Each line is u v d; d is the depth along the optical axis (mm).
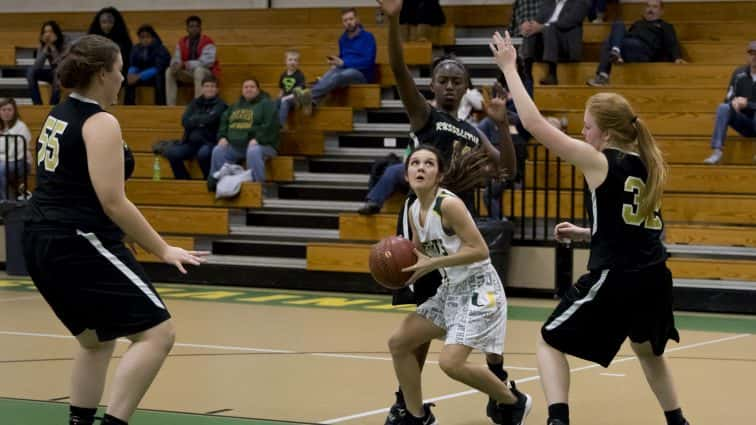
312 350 9484
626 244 5559
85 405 5520
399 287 5836
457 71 6652
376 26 19125
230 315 11906
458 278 6000
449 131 6578
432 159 5973
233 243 15445
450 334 5938
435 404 7180
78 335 5426
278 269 14867
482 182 6438
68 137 5109
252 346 9688
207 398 7320
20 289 14305
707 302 12977
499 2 19125
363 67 16953
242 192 15625
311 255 14617
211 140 16312
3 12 21859
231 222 15656
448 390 7723
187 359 8953
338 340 10102
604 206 5582
